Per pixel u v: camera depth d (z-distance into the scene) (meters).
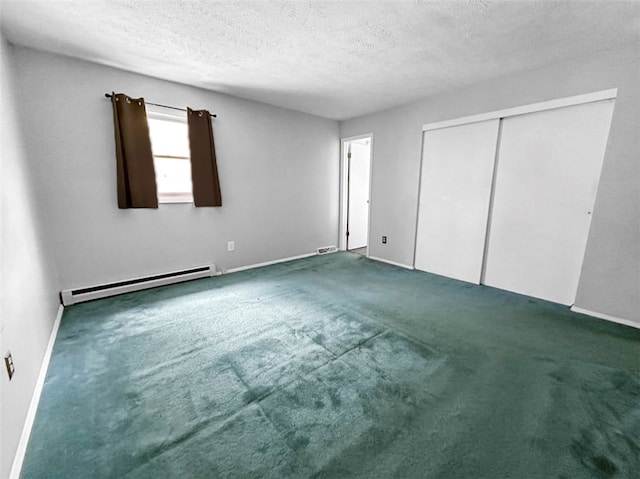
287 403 1.55
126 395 1.60
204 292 3.14
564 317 2.57
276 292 3.16
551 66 2.66
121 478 1.15
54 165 2.57
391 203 4.29
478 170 3.30
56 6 1.82
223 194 3.68
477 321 2.50
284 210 4.35
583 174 2.60
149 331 2.29
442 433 1.37
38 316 1.87
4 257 1.41
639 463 1.22
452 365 1.89
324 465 1.21
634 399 1.58
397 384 1.71
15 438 1.23
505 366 1.88
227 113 3.58
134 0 1.76
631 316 2.39
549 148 2.78
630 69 2.25
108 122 2.79
